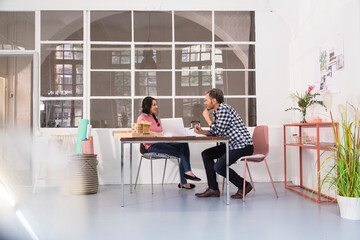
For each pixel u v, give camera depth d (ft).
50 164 16.55
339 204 9.89
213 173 13.21
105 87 17.49
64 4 17.28
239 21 17.85
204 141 11.47
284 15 17.30
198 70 17.74
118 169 17.16
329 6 13.05
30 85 17.57
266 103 17.62
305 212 10.41
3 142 17.22
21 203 12.16
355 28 11.16
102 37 17.58
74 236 7.93
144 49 17.67
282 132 17.49
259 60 17.74
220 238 7.74
